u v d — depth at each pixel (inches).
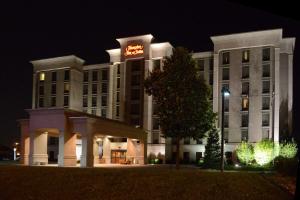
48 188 522.0
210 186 530.6
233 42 2625.5
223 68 2640.3
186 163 2684.5
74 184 544.4
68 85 3142.2
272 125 2442.2
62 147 1565.0
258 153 1882.4
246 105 2556.6
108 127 1770.4
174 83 1364.4
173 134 1396.4
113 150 2598.4
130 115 2888.8
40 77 3280.0
